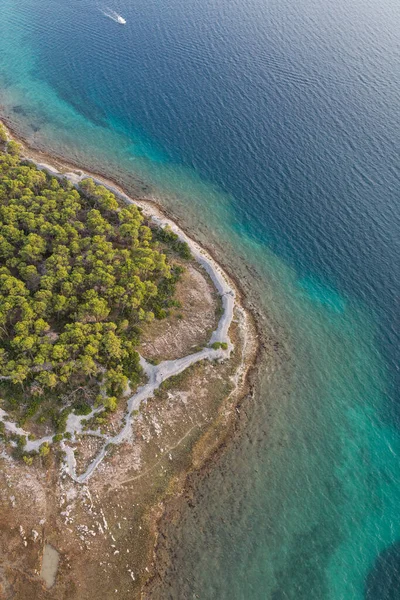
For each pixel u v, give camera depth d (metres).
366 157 112.38
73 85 132.50
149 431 59.59
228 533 54.00
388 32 178.00
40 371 60.56
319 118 125.19
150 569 49.81
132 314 70.69
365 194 102.62
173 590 48.91
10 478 53.53
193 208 98.25
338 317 81.12
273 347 74.81
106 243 75.69
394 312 81.88
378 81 143.12
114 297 69.38
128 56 148.50
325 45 163.50
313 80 141.88
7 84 129.25
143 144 114.44
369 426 67.19
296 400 68.44
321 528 56.28
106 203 84.38
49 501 52.47
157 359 66.62
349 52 160.00
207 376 67.06
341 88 138.75
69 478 54.28
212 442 61.41
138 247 79.12
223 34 166.00
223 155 112.75
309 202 100.88
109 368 63.50
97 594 47.12
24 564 47.94
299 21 181.75
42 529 50.44
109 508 52.91
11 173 87.25
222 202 100.56
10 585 46.47
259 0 199.00
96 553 49.69
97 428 58.28
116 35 160.00
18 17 166.25
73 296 67.50
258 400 67.25
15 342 59.75
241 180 106.25
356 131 120.81
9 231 74.19
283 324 78.75
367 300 83.88
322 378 71.88
